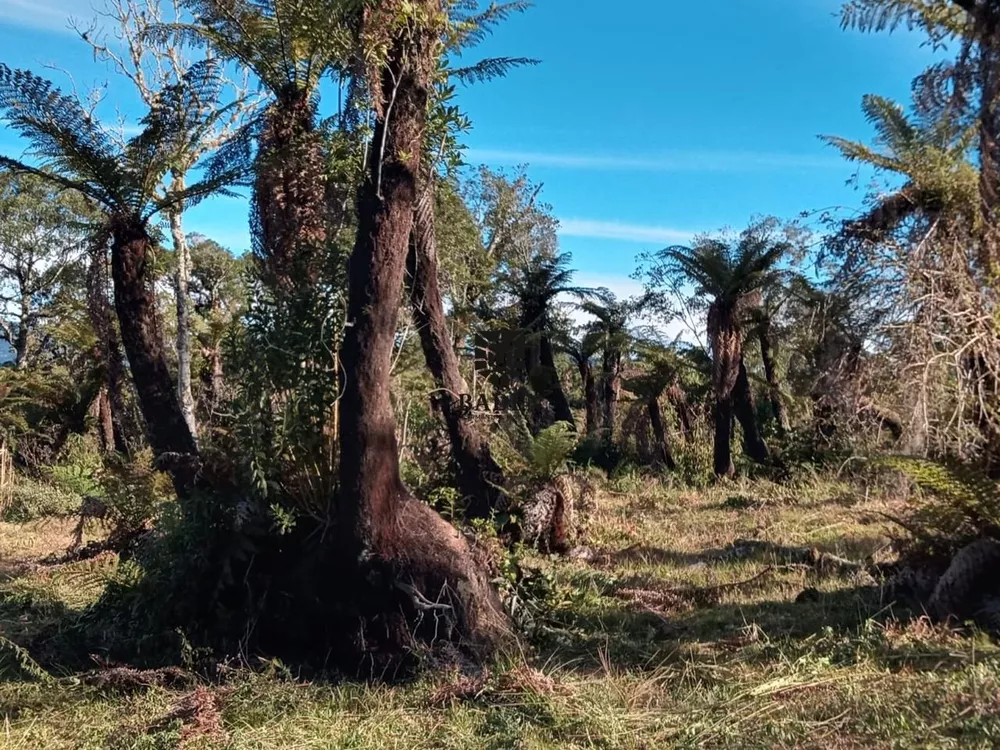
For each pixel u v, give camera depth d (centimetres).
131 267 667
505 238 2692
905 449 692
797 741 356
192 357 1859
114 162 670
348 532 511
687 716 401
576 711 413
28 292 2462
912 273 737
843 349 830
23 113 650
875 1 785
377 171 528
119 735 418
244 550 543
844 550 809
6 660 552
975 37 641
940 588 524
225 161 737
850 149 1055
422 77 549
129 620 575
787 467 1639
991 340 637
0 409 1852
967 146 763
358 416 513
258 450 540
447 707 438
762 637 521
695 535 1006
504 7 835
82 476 1516
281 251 638
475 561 551
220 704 447
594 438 1986
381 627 502
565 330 2219
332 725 423
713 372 1809
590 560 870
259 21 748
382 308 521
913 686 402
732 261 1789
